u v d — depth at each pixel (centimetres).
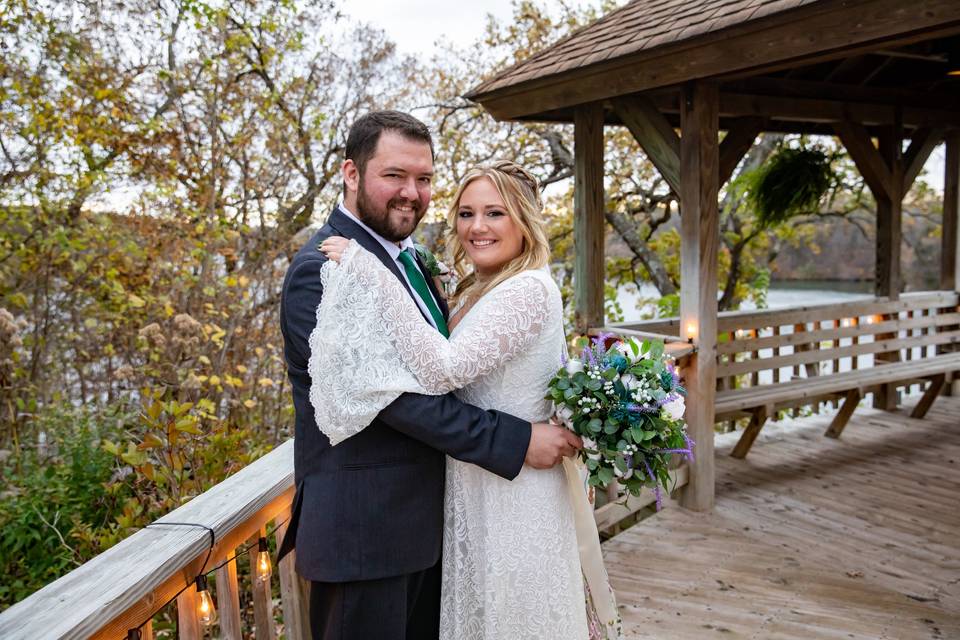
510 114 466
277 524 188
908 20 261
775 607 294
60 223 570
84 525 330
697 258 382
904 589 309
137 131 593
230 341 519
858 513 393
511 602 168
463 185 180
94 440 403
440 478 167
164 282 548
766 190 557
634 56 363
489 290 173
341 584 153
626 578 321
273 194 643
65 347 555
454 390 174
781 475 455
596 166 443
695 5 376
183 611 141
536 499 169
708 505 398
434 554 163
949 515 390
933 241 1284
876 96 524
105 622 109
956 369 540
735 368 469
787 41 302
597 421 162
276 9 661
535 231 175
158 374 455
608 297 882
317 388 144
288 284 154
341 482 153
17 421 478
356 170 161
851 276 1499
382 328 148
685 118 380
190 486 310
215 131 607
